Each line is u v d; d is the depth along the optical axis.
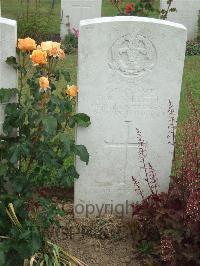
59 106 1.58
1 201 1.62
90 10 4.39
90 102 1.71
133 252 1.72
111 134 1.77
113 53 1.64
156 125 1.78
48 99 1.58
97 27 1.60
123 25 1.60
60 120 1.61
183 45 1.66
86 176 1.83
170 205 1.67
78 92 1.68
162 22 1.63
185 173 1.70
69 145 1.59
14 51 1.61
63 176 1.69
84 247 1.74
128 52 1.65
